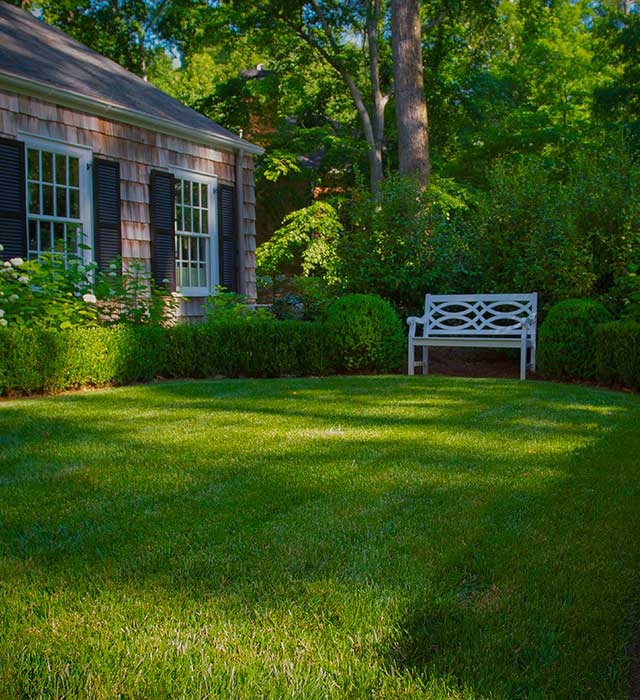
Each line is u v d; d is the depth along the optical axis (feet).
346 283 31.81
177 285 34.42
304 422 15.89
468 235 32.14
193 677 5.48
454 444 13.47
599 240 27.76
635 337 21.01
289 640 6.00
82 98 28.07
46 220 27.66
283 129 72.95
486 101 72.69
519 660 5.75
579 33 85.40
